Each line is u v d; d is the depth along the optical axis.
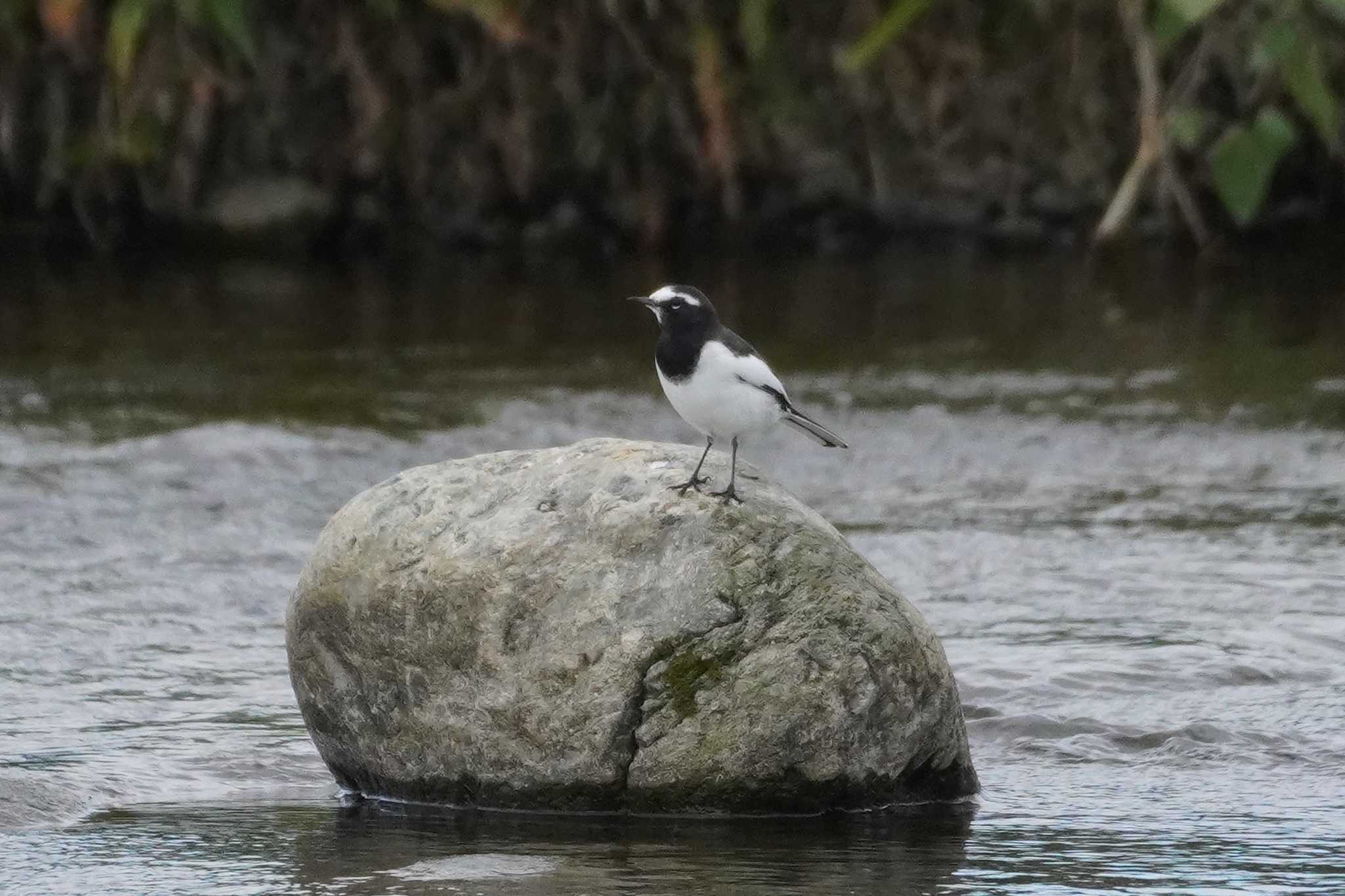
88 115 24.75
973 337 19.73
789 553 8.35
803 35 24.75
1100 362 18.53
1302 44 20.70
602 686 8.27
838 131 25.31
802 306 21.44
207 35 24.16
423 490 8.75
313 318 21.02
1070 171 25.23
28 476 14.65
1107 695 10.29
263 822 8.39
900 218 25.70
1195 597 12.05
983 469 15.34
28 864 7.77
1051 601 12.03
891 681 8.37
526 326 20.50
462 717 8.48
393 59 24.75
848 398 17.27
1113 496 14.62
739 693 8.26
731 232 25.44
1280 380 17.69
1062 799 8.74
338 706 8.74
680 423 16.25
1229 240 25.05
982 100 25.11
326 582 8.69
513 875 7.56
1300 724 9.80
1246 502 14.37
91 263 24.64
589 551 8.38
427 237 25.59
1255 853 7.91
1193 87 23.38
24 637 11.33
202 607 12.09
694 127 24.86
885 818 8.44
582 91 24.72
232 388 17.52
